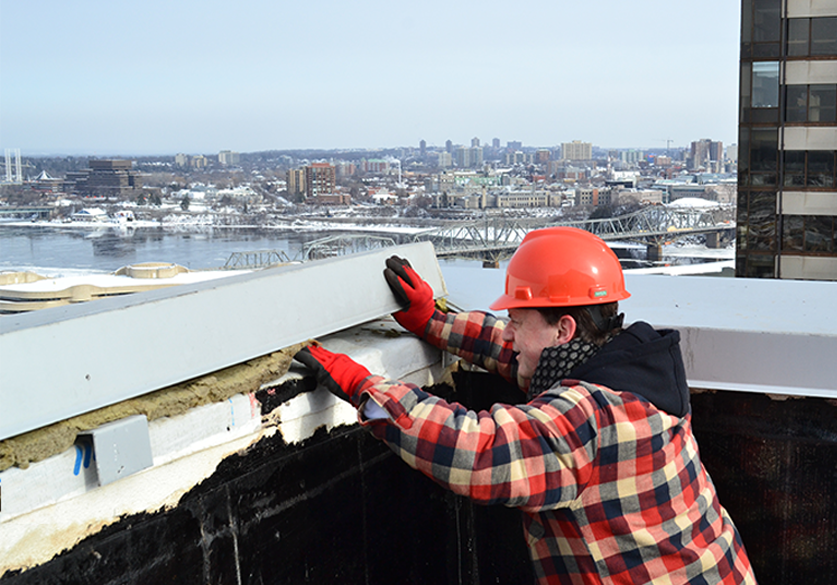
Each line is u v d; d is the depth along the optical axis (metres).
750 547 1.43
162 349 0.87
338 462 1.18
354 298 1.20
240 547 1.01
